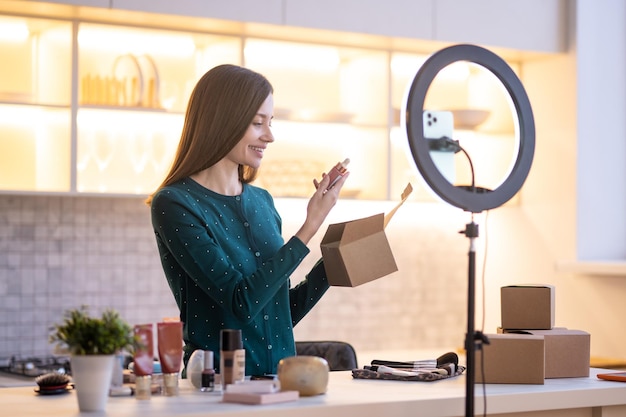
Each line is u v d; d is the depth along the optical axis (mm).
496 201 2510
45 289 4887
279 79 5309
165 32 4770
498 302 5770
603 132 5438
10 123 4664
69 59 4590
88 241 4980
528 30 5352
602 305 5285
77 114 4547
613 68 5480
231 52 4977
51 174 4664
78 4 4316
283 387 2305
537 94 5590
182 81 4996
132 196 4691
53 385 2426
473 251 2348
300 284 2949
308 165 5070
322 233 5512
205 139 2760
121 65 4770
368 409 2207
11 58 4699
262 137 2812
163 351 2332
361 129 5406
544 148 5523
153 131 4832
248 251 2803
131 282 5062
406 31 5062
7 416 2074
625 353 5176
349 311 5652
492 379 2590
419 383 2568
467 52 2529
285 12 4766
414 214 5820
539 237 5535
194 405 2174
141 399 2271
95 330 2113
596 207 5398
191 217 2643
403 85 5441
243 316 2570
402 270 5789
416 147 2406
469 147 5074
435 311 5875
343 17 4910
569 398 2482
